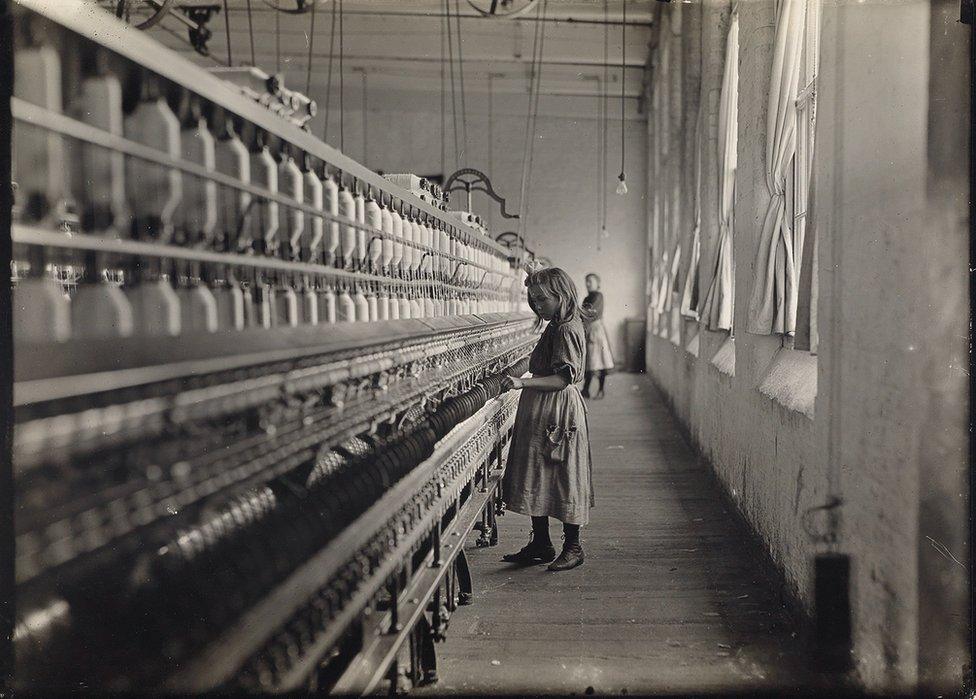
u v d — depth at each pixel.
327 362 1.86
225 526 1.51
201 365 1.32
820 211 3.31
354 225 2.20
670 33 12.73
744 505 5.12
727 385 5.99
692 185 10.19
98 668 1.28
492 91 18.39
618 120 19.12
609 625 3.55
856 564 2.89
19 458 1.14
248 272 1.74
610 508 5.91
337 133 19.02
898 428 2.51
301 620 1.61
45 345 1.16
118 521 1.21
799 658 3.18
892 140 2.56
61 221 1.33
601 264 19.42
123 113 1.38
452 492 3.17
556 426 4.27
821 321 3.28
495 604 3.83
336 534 1.76
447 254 3.70
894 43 2.54
